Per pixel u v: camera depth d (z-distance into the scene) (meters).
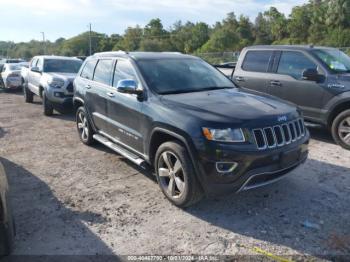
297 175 5.26
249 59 8.12
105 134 6.04
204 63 5.82
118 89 4.76
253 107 4.21
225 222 4.00
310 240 3.61
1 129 8.78
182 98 4.50
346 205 4.32
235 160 3.75
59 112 10.70
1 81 18.45
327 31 70.25
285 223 3.94
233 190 3.85
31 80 12.29
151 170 4.99
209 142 3.80
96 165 5.93
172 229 3.88
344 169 5.50
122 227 3.94
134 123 4.95
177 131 4.09
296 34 77.25
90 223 4.02
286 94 7.29
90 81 6.51
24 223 4.04
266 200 4.49
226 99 4.49
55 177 5.41
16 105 12.84
